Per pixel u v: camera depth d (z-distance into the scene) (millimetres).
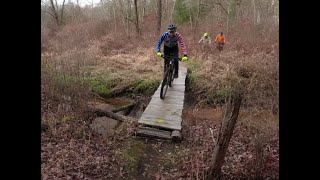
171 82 9633
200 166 5172
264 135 5203
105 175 4992
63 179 4578
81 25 24438
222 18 25016
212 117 8688
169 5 27141
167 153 5988
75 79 7707
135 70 12867
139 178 5074
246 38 16484
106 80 11484
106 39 18797
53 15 29125
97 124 7215
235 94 4305
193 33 20469
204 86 10734
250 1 24297
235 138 6254
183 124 7844
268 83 7469
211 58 13820
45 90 7641
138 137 6617
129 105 9797
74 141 5922
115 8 25625
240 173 4742
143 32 22359
